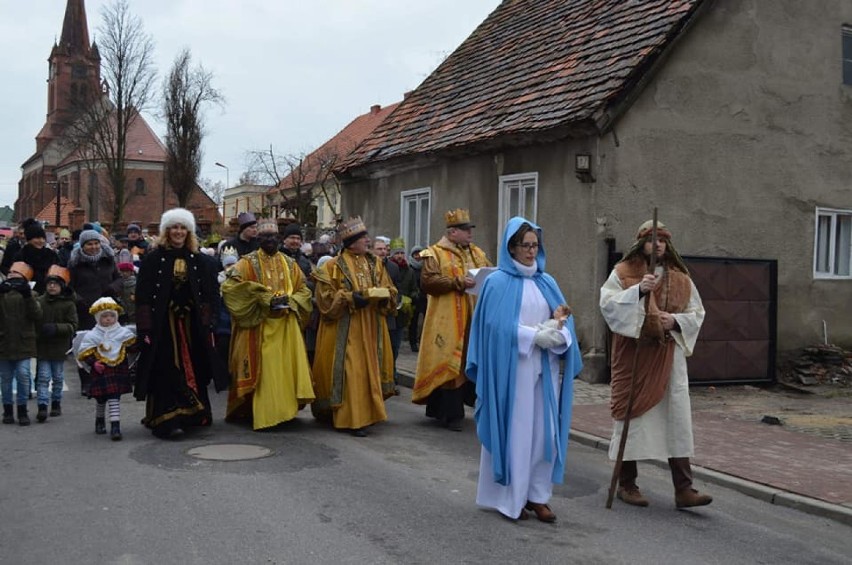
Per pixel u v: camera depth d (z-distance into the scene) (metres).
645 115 11.62
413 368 12.59
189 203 51.53
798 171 12.96
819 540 5.77
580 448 8.31
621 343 6.23
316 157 47.69
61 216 67.94
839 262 13.64
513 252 5.95
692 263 11.79
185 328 8.09
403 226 16.00
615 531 5.68
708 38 12.11
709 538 5.64
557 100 12.27
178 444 7.73
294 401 8.45
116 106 48.03
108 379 7.87
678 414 6.11
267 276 8.50
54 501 5.91
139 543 5.10
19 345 8.41
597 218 11.35
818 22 13.11
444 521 5.70
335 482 6.57
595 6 14.34
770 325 12.34
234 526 5.43
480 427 5.87
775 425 9.38
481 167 13.70
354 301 8.38
